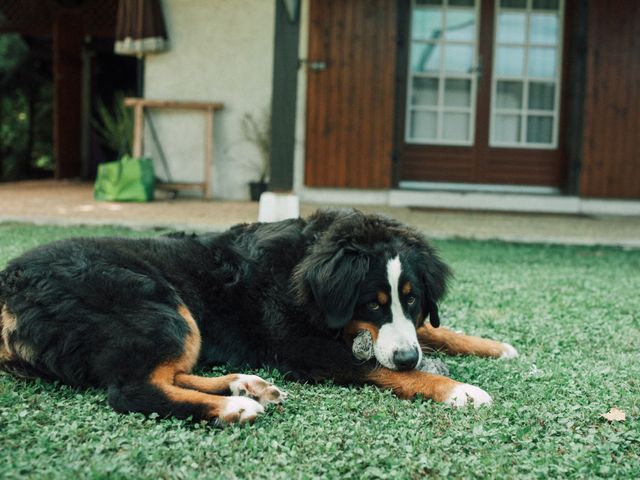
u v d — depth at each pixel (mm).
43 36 10125
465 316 3959
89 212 6375
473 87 7598
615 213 7480
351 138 7391
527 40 7570
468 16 7543
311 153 7391
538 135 7691
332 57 7312
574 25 7484
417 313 2861
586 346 3377
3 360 2578
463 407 2459
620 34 7312
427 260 2896
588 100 7359
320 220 3055
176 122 7633
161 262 2854
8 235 5508
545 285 4762
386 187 7434
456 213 7113
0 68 10516
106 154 9953
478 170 7688
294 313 2852
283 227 3064
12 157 10914
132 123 8133
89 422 2240
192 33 7531
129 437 2145
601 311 4168
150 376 2398
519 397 2590
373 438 2201
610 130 7402
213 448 2086
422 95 7633
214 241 3061
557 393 2639
